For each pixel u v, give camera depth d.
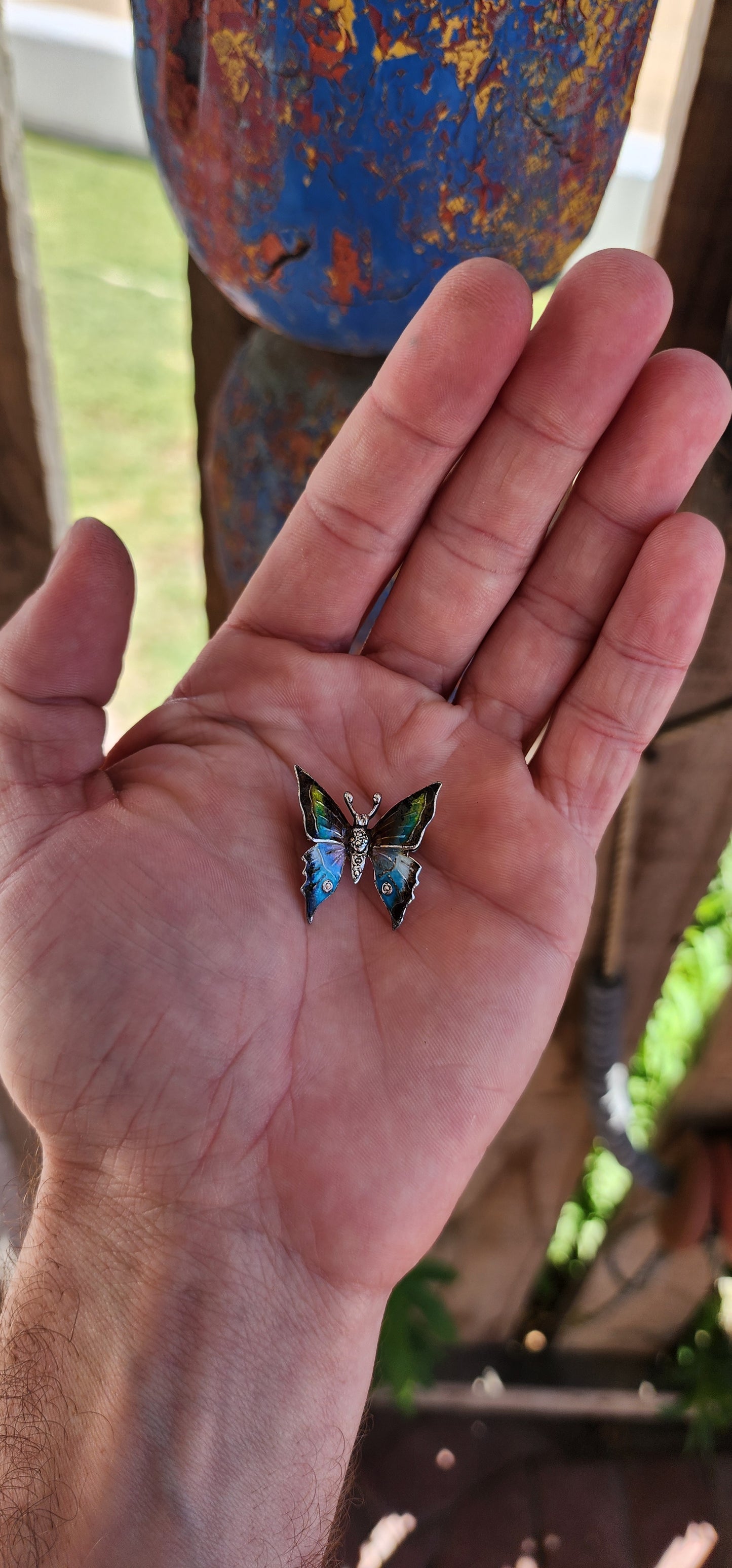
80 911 0.14
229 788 0.16
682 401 0.15
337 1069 0.15
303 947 0.16
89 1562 0.13
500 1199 0.28
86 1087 0.14
